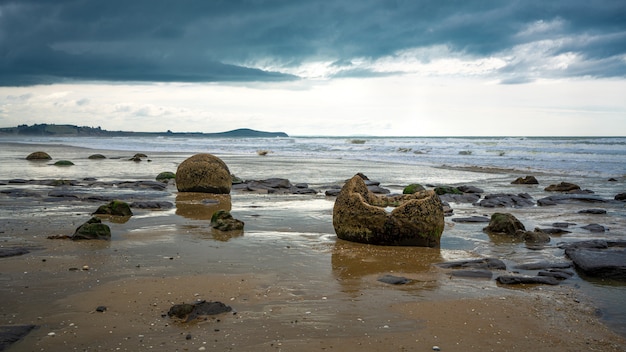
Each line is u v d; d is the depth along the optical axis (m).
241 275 5.18
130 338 3.65
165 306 4.29
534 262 5.94
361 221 6.73
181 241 6.66
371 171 19.00
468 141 46.66
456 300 4.59
